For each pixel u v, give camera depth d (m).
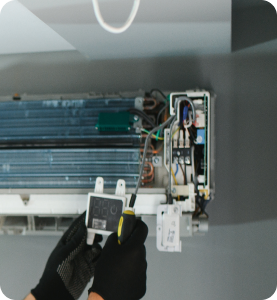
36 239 2.12
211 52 1.89
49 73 2.10
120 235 1.10
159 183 1.58
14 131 1.62
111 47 1.75
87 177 1.53
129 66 2.01
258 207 1.91
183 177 1.51
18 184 1.56
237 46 1.92
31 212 1.52
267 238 1.90
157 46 1.75
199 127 1.50
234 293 1.94
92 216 1.34
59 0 1.14
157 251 2.01
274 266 1.89
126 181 1.51
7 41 1.88
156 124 1.65
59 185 1.54
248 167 1.92
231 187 1.93
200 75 1.94
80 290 1.26
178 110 1.45
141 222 1.18
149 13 1.26
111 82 2.03
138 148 1.53
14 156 1.57
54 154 1.55
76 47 1.75
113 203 1.33
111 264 1.06
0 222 1.75
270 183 1.89
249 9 1.90
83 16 1.29
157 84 1.98
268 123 1.89
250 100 1.91
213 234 1.96
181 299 1.99
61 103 1.62
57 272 1.15
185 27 1.42
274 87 1.89
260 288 1.91
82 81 2.06
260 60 1.90
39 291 1.11
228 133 1.93
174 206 1.31
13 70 2.14
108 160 1.52
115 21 1.35
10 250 2.14
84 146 1.58
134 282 1.08
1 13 1.46
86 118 1.60
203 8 1.21
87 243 1.33
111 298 1.04
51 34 1.77
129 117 1.56
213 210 1.95
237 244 1.93
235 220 1.93
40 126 1.61
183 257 1.99
